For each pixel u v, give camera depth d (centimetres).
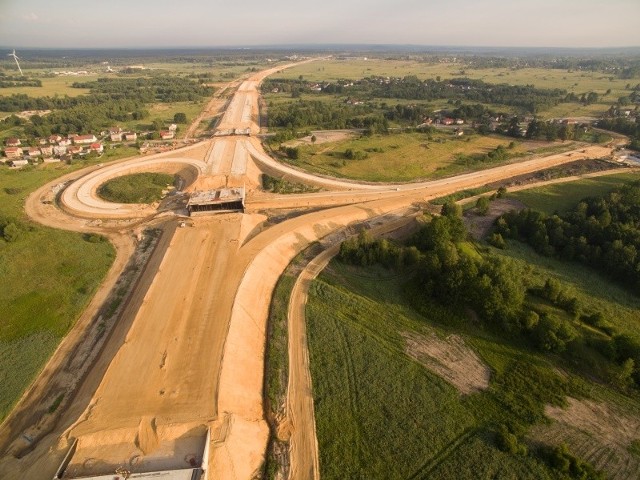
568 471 4144
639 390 5056
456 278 6316
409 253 7538
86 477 3797
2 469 4209
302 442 4484
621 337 5472
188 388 4716
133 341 5441
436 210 10100
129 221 9769
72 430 4253
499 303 5975
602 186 11444
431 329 6131
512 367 5447
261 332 6088
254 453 4300
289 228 8725
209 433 4197
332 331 6038
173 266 7138
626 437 4541
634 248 7256
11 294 7025
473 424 4672
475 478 4094
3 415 4884
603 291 7000
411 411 4819
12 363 5612
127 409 4475
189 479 3759
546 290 6444
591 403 4938
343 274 7419
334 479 4125
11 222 8862
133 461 3991
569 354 5547
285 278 7306
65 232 9131
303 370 5381
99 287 7269
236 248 7706
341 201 10762
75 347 5912
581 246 7769
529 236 8575
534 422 4688
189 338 5469
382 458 4309
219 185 11588
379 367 5425
